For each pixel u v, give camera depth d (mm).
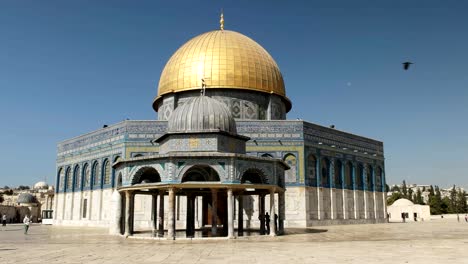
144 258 17016
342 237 28375
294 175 45750
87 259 16859
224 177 26219
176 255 17938
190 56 50062
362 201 54281
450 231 36469
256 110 49375
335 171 51000
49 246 22719
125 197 31328
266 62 51438
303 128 46938
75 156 55906
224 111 29594
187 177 31984
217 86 47906
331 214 48625
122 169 29547
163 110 51000
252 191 32250
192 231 31891
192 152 27062
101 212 49469
